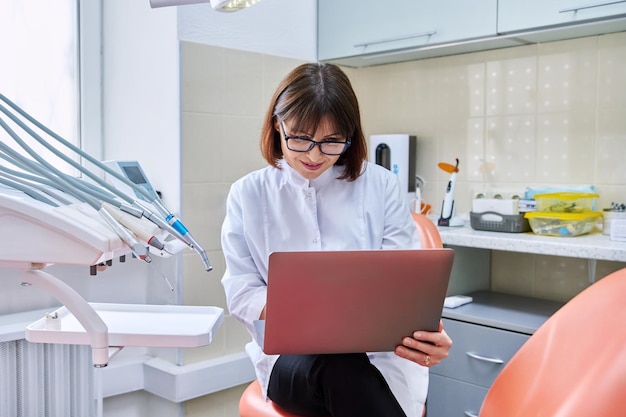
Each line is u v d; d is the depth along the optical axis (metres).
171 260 2.39
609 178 2.33
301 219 1.65
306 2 2.81
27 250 1.08
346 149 1.64
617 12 1.99
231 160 2.52
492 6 2.29
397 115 2.94
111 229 1.13
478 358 2.15
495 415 1.22
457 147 2.73
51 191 1.17
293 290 1.21
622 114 2.28
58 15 2.48
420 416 1.57
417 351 1.35
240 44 2.54
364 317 1.27
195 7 2.39
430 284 1.26
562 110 2.43
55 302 2.34
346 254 1.20
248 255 1.67
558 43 2.42
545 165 2.49
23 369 2.07
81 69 2.55
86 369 2.20
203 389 2.39
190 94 2.37
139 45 2.48
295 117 1.44
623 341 1.05
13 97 2.36
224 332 2.52
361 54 2.71
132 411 2.50
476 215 2.44
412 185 2.82
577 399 1.04
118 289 2.45
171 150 2.38
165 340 1.27
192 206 2.40
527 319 2.15
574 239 2.15
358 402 1.38
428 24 2.47
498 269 2.65
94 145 2.60
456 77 2.71
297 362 1.46
